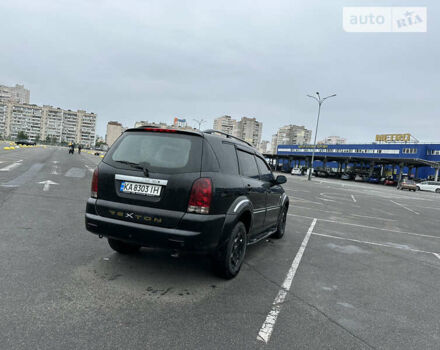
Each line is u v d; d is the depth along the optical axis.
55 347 2.12
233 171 3.77
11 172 12.75
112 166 3.46
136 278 3.41
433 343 2.62
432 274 4.59
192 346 2.26
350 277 4.14
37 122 162.12
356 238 6.74
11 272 3.27
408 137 60.03
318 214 9.98
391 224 9.37
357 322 2.89
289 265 4.44
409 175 57.34
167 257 4.18
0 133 148.25
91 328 2.38
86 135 173.12
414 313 3.18
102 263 3.76
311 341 2.49
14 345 2.10
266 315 2.86
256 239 4.56
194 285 3.38
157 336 2.35
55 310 2.60
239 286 3.49
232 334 2.48
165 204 3.15
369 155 63.41
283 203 5.87
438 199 25.64
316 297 3.38
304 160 80.38
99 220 3.35
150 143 3.45
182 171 3.18
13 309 2.56
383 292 3.70
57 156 30.92
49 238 4.55
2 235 4.50
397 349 2.48
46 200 7.51
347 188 30.41
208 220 3.12
